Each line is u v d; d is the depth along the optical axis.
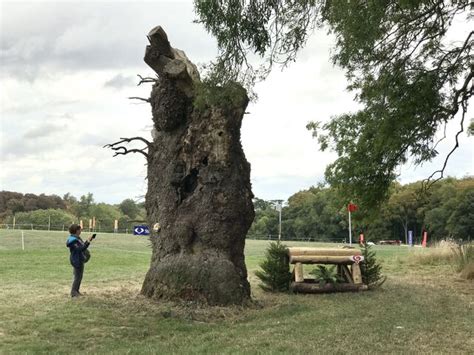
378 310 10.43
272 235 89.88
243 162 11.97
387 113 11.57
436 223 79.12
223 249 11.29
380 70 11.58
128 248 34.50
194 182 11.80
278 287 13.47
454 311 10.29
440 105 12.00
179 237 11.34
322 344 7.56
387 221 80.31
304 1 8.83
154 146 12.31
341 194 13.65
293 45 9.12
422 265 20.27
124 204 92.00
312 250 13.64
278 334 8.25
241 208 11.55
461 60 12.10
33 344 7.47
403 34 11.37
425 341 7.77
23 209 95.81
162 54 11.71
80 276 11.52
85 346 7.52
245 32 8.77
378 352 7.11
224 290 10.80
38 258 21.30
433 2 9.91
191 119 11.78
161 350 7.23
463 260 18.14
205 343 7.68
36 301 10.73
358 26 9.02
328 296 12.64
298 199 95.31
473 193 75.38
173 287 10.91
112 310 9.96
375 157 12.89
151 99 12.16
